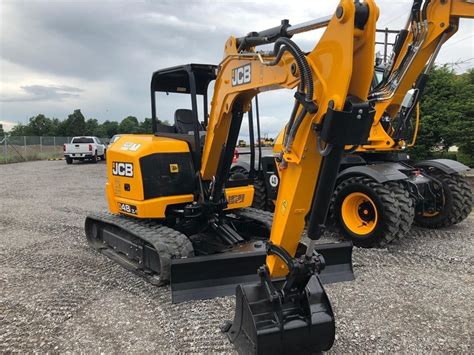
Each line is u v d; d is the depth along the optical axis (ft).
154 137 17.28
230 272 13.84
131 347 10.85
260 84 11.17
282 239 9.88
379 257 17.92
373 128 21.20
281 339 9.45
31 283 15.40
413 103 20.90
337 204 20.54
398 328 11.76
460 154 46.47
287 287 9.58
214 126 14.39
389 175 19.15
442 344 10.93
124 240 17.25
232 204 17.03
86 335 11.50
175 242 14.44
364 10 7.88
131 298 13.92
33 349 10.80
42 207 31.04
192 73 15.53
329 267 15.14
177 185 16.22
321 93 8.50
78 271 16.63
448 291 14.34
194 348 10.73
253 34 11.58
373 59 8.06
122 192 17.07
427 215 23.85
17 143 100.73
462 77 46.65
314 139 9.04
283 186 9.84
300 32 9.75
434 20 18.45
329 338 9.88
